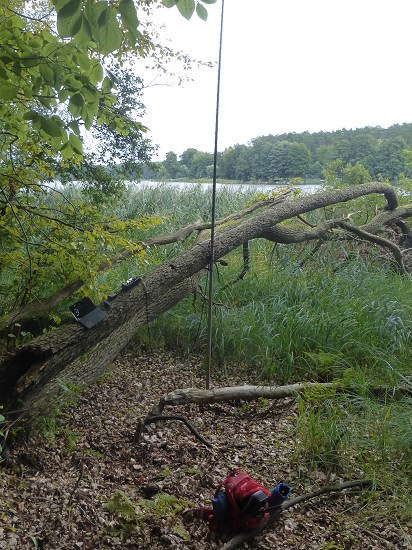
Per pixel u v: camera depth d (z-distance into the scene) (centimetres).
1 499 307
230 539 308
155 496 335
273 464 397
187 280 616
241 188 1349
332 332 614
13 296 534
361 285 754
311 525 326
